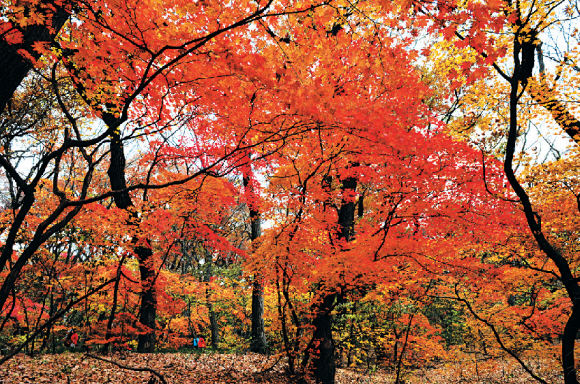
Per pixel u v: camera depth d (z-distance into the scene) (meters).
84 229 8.58
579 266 9.02
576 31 7.26
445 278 8.74
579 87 7.25
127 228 8.09
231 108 4.66
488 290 8.59
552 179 8.11
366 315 9.52
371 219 7.51
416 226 6.96
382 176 6.29
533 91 7.69
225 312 18.19
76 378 6.49
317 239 7.48
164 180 8.46
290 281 7.61
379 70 4.86
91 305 11.22
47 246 9.70
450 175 6.48
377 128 4.62
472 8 2.87
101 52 3.78
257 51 3.87
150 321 10.48
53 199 9.60
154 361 8.79
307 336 8.81
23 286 10.34
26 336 10.52
